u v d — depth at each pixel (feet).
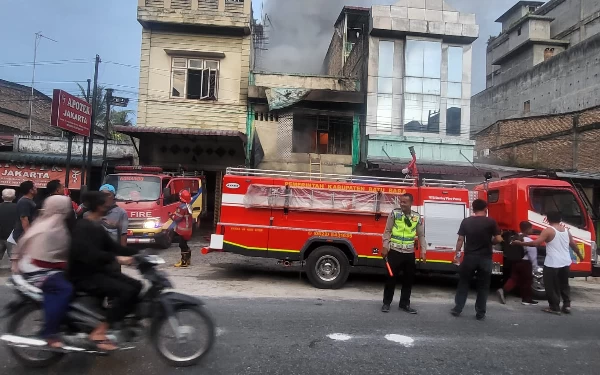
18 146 60.85
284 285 28.66
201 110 56.59
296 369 14.25
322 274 28.17
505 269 28.68
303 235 28.55
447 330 19.52
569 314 23.81
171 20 55.52
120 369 13.78
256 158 56.54
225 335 17.37
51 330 13.06
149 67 56.18
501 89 103.55
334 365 14.74
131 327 14.08
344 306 23.29
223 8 56.08
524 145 76.13
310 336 17.74
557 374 14.78
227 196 29.01
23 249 13.56
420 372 14.47
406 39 57.77
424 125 57.67
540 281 27.35
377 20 57.26
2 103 83.41
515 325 20.93
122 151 61.98
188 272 31.71
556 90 86.02
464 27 58.18
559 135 69.62
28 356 13.73
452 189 28.66
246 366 14.30
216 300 23.36
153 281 14.15
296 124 58.08
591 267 28.17
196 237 50.29
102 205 14.83
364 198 28.45
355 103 57.93
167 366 14.10
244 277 30.66
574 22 96.02
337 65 78.54
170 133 50.47
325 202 28.48
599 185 50.49
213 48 56.85
